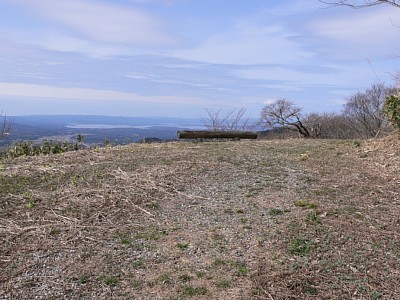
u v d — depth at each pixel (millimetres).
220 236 4059
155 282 3258
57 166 6520
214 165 6512
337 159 6805
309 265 3457
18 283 3199
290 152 7504
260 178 5832
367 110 21078
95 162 6793
